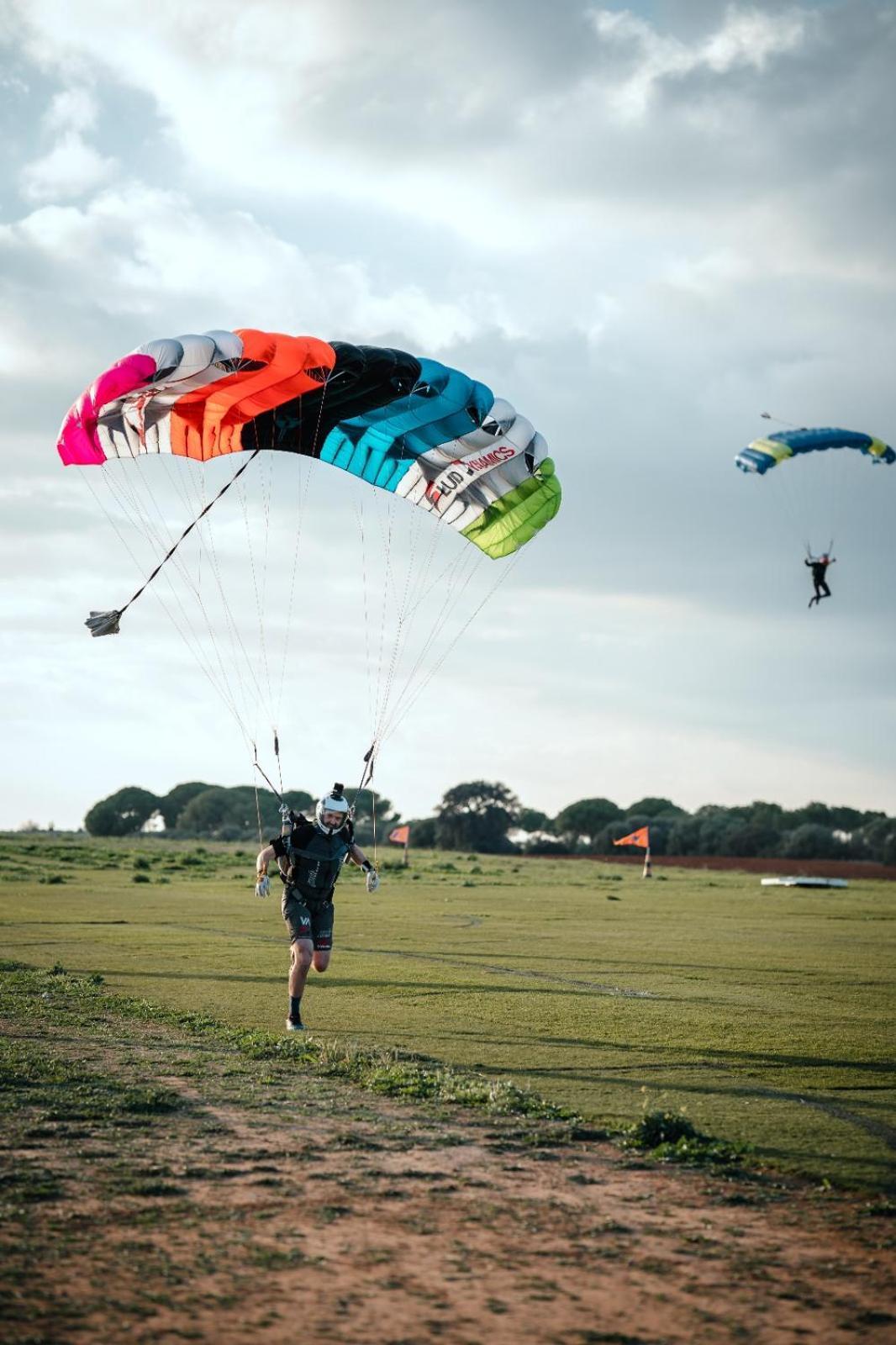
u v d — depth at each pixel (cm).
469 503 1978
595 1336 555
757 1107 1034
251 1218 704
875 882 8069
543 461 1947
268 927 2861
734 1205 757
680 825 14400
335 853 1444
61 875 5094
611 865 10069
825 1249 679
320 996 1706
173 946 2389
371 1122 946
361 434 1914
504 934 2845
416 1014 1549
